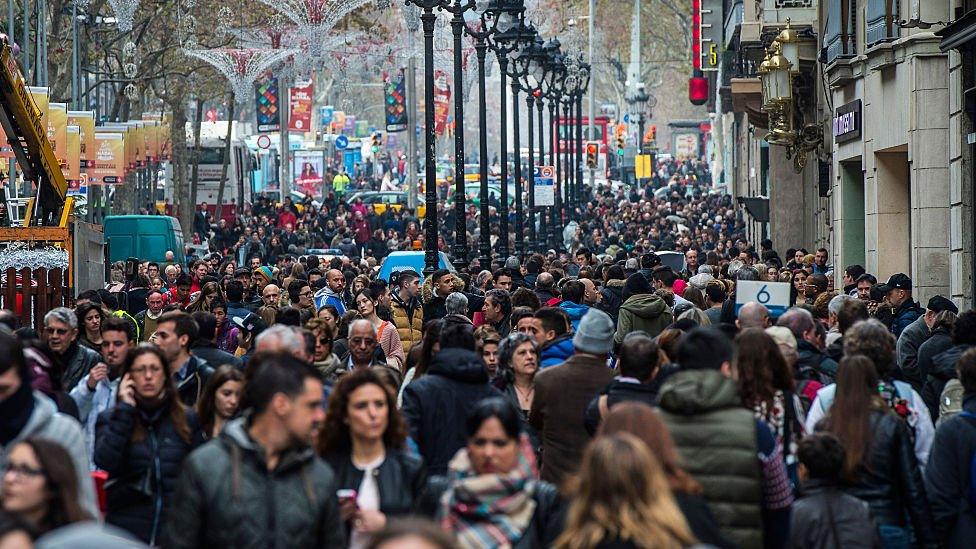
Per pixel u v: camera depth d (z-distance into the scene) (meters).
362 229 130.12
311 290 52.44
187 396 24.78
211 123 183.00
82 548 11.22
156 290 43.00
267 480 15.76
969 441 20.33
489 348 28.08
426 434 22.20
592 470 13.75
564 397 23.59
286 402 15.82
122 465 19.83
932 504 20.44
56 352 28.33
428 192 60.44
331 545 15.97
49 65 103.88
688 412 17.42
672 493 15.11
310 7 119.12
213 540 15.63
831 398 21.27
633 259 55.62
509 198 175.25
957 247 49.69
